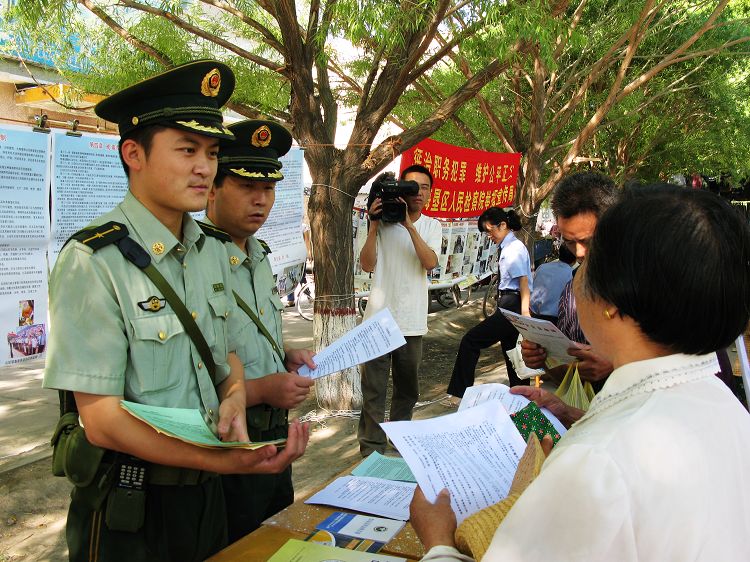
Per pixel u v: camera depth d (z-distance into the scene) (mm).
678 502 705
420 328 3637
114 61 4426
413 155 5871
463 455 1256
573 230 1900
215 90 1486
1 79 5754
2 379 5406
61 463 1424
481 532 934
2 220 2742
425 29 4230
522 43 4082
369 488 1612
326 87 4668
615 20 8398
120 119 1466
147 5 4098
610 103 7367
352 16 3322
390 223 3600
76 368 1286
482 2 3551
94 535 1435
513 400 1633
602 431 758
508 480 1233
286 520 1449
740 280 782
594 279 833
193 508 1506
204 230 2027
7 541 2947
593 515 692
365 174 4340
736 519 762
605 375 1759
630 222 801
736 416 815
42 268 2938
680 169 12875
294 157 4281
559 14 4348
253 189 2146
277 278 4324
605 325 849
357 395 4715
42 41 3965
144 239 1443
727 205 810
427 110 8797
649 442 729
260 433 2033
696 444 742
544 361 2049
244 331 2045
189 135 1422
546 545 720
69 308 1312
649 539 696
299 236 4480
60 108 5832
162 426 1164
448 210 6492
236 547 1332
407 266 3596
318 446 4102
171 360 1432
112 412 1295
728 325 784
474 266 7605
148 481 1416
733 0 9211
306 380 1917
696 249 765
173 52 4355
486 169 6754
